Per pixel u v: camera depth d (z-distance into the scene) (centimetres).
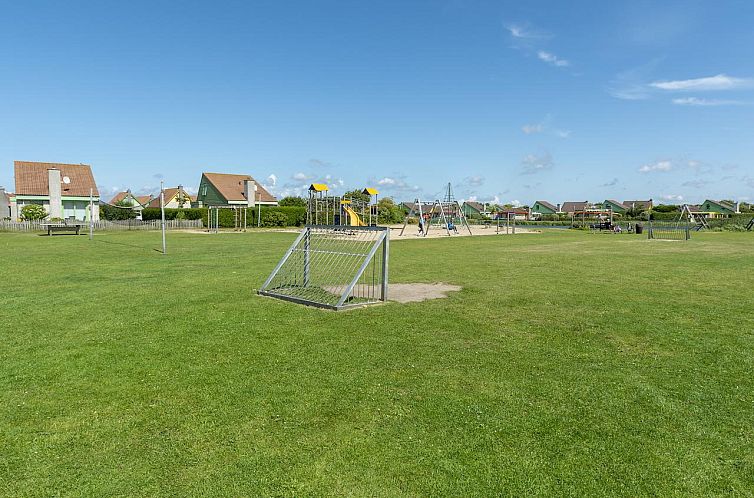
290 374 447
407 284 995
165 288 930
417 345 540
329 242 2070
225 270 1226
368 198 5497
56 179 4194
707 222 4544
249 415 362
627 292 888
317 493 266
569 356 501
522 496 263
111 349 525
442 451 309
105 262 1427
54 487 274
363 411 368
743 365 472
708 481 278
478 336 578
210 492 267
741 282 1017
